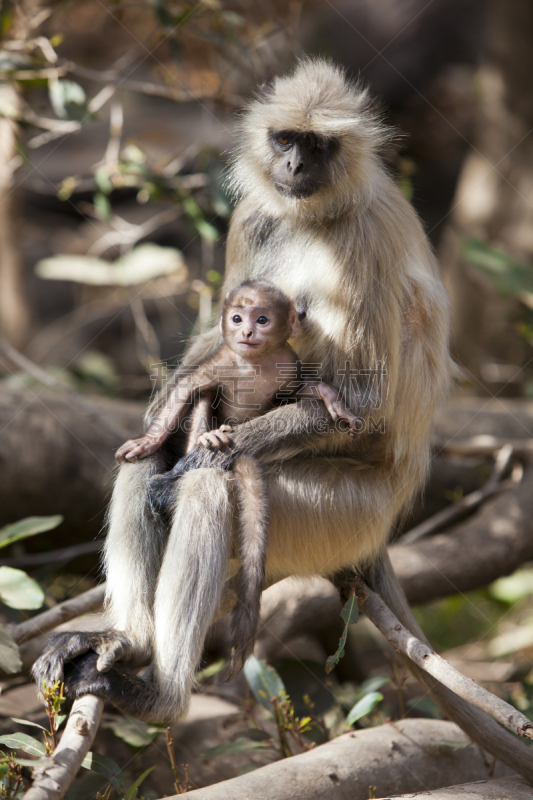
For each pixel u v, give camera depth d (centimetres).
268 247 668
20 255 1408
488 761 642
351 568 632
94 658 516
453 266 1511
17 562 919
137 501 583
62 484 929
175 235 1925
